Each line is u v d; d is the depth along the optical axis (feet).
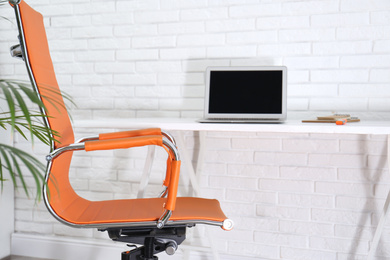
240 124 4.78
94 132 7.46
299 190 6.66
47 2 7.49
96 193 7.48
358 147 6.38
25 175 7.77
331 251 6.57
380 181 6.31
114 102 7.31
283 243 6.76
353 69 6.30
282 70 5.77
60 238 7.67
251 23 6.66
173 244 4.34
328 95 6.41
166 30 7.02
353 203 6.45
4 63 7.70
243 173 6.87
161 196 5.42
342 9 6.30
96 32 7.32
